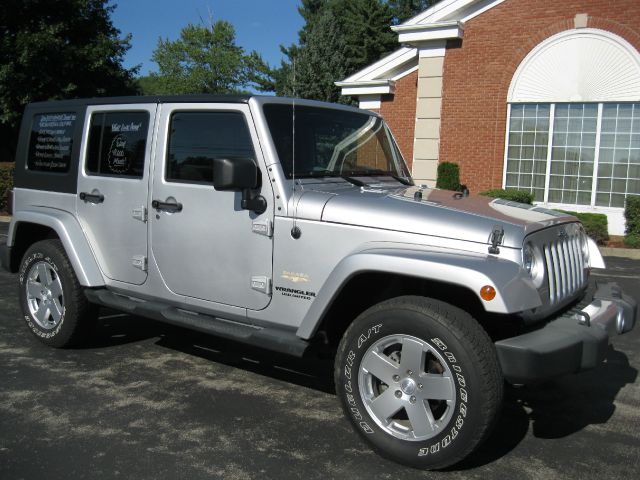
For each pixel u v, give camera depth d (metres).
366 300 3.84
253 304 3.90
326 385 4.48
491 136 14.50
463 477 3.19
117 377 4.54
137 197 4.44
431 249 3.29
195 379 4.54
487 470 3.28
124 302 4.59
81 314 4.92
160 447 3.46
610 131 13.49
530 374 2.99
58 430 3.64
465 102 14.69
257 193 3.80
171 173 4.26
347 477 3.17
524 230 3.24
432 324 3.08
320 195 3.68
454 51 14.67
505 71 14.19
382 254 3.26
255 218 3.82
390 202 3.58
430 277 3.10
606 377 4.79
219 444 3.51
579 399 4.34
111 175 4.65
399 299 3.28
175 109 4.25
